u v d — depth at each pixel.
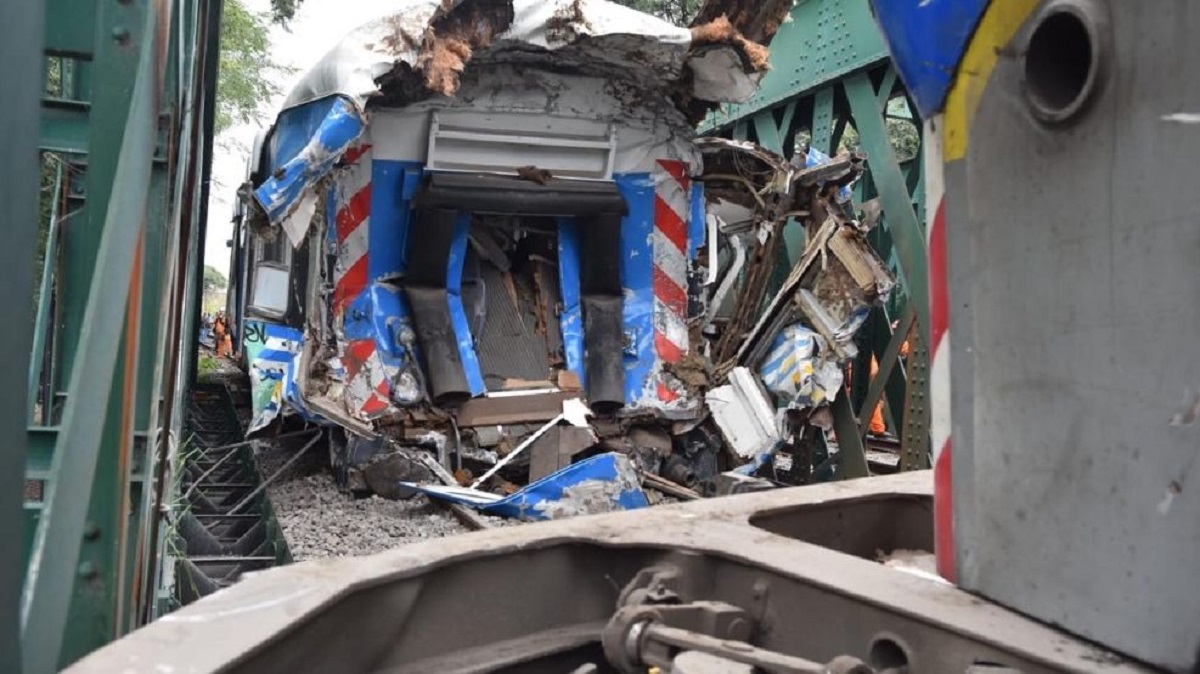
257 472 7.01
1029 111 1.58
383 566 1.94
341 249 7.01
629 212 7.89
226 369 14.50
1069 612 1.54
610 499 6.24
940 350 1.87
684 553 2.14
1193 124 1.30
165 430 3.38
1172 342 1.34
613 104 7.60
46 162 4.42
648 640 1.87
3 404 1.22
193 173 3.93
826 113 8.52
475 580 2.10
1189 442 1.31
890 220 7.35
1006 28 1.62
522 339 7.84
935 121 1.85
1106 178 1.44
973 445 1.76
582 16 6.68
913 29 1.83
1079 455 1.51
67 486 1.58
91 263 2.28
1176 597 1.34
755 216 8.46
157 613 3.70
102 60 2.26
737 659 1.70
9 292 1.23
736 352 8.34
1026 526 1.63
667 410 7.79
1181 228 1.32
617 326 7.77
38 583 1.49
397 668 1.95
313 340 7.04
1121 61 1.41
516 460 7.37
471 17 6.44
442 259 7.14
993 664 1.54
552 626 2.21
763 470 8.24
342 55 6.16
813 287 7.64
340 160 6.82
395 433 7.07
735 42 7.19
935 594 1.78
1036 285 1.59
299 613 1.67
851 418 7.71
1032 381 1.60
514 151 7.35
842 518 2.70
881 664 1.75
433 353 7.06
